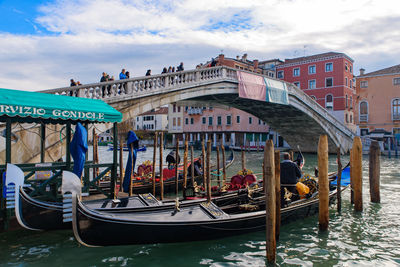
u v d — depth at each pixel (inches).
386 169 703.7
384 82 1238.3
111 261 212.1
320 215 268.7
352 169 363.6
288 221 281.1
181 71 603.8
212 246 237.0
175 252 225.9
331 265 208.2
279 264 208.7
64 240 246.4
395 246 240.7
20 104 230.8
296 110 949.2
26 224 227.8
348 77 1427.2
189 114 1731.1
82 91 436.8
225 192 323.6
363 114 1278.3
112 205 252.7
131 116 516.7
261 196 323.0
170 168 470.0
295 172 275.0
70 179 211.8
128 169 305.0
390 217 311.9
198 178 462.6
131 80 506.3
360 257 220.8
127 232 213.2
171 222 223.5
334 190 356.2
